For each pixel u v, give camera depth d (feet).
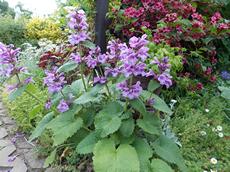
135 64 6.46
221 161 8.39
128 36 12.48
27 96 10.54
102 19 11.12
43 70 12.68
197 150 8.79
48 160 7.45
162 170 6.35
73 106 7.50
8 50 7.67
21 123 10.18
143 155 6.50
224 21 13.02
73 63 7.61
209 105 11.04
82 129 7.58
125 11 12.07
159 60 7.06
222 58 14.62
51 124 7.30
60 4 18.93
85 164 7.80
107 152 6.33
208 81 12.65
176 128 9.06
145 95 7.07
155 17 12.32
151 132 6.47
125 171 5.94
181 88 11.53
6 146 9.27
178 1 12.42
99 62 7.29
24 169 8.12
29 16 29.89
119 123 6.38
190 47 12.97
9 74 7.64
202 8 14.20
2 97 13.17
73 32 7.38
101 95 7.41
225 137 9.43
